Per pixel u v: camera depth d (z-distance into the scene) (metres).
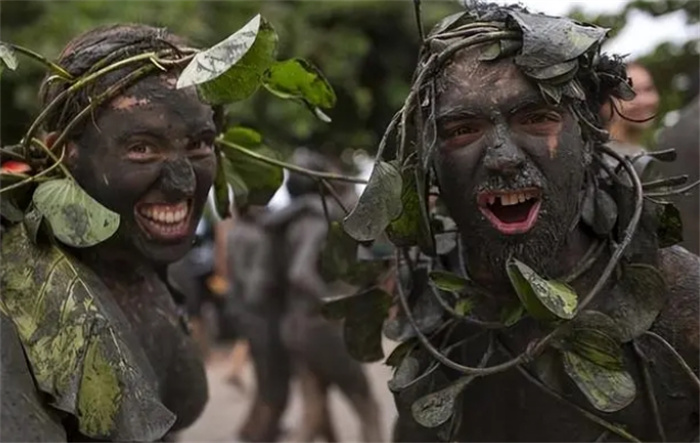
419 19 1.46
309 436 4.06
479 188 1.39
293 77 1.74
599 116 1.52
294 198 3.94
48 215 1.49
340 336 3.84
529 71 1.37
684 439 1.59
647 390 1.53
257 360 4.25
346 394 3.91
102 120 1.55
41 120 1.56
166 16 4.74
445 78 1.40
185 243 1.60
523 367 1.56
